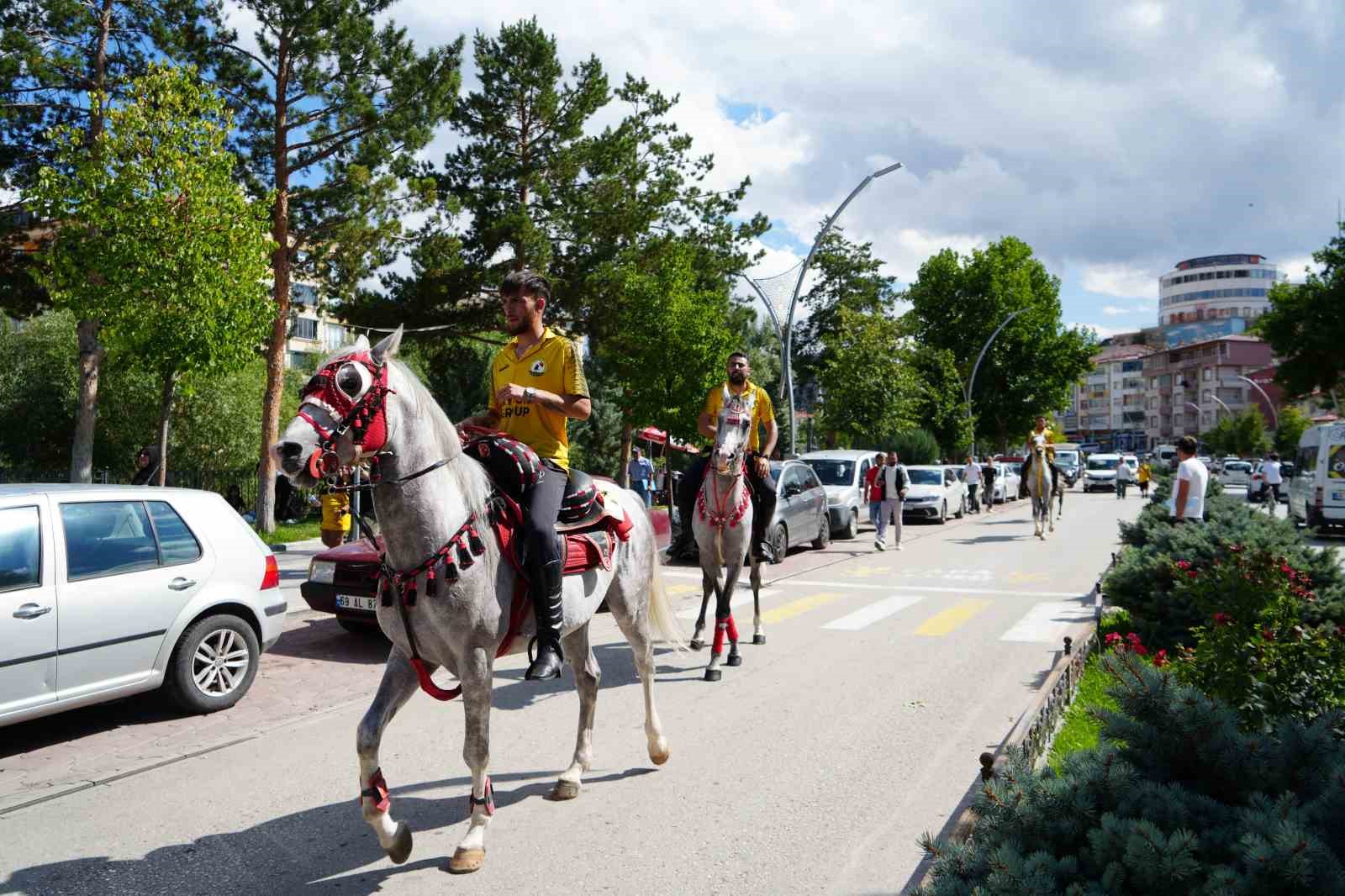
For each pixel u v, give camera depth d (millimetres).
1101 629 9156
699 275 31406
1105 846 2666
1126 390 137625
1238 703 4879
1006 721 6277
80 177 14289
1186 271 162750
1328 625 5164
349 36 19984
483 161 27219
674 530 15258
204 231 14344
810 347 58094
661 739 5316
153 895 3842
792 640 9117
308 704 6918
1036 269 56406
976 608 11016
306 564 15008
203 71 19891
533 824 4559
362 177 20422
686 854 4203
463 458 4105
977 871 2893
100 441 27297
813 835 4406
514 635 4262
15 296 20531
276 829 4535
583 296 27531
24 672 5469
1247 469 55281
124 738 6047
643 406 23688
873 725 6203
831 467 21500
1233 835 2699
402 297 26203
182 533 6543
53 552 5738
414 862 4137
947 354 47062
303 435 3346
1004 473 34750
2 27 18578
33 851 4293
